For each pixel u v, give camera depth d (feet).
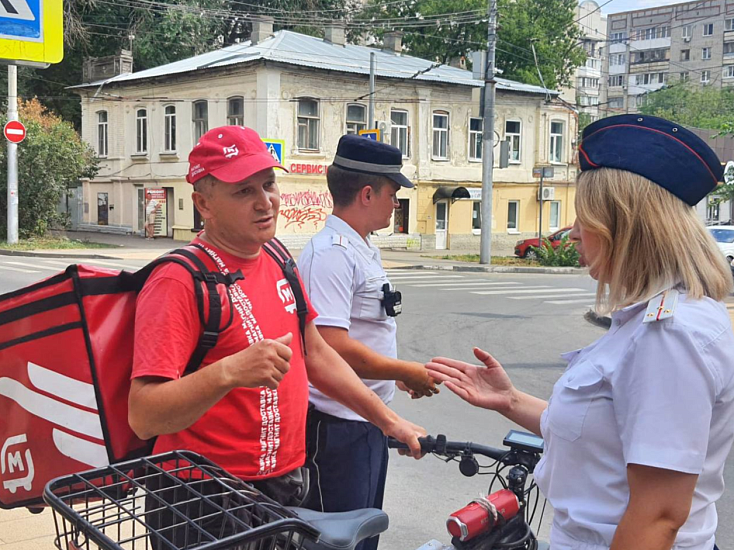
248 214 6.79
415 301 46.32
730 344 4.85
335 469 9.02
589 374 5.19
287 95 82.48
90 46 111.14
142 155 94.17
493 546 6.73
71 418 6.68
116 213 98.43
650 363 4.80
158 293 6.34
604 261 5.32
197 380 5.82
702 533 5.08
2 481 7.03
